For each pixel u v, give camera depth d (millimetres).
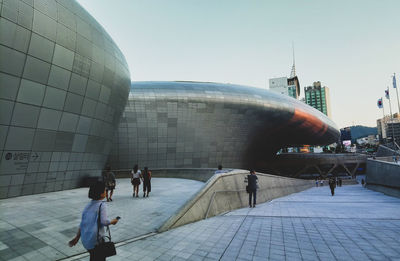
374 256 3652
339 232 4895
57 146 12734
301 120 42750
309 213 7074
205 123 33531
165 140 31297
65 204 8680
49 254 4125
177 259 3826
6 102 10250
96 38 14727
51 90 12008
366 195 15289
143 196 10391
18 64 10461
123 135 29219
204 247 4324
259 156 46156
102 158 16750
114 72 16156
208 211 6902
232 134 36156
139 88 31219
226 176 8586
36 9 11047
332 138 60000
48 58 11648
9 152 10539
